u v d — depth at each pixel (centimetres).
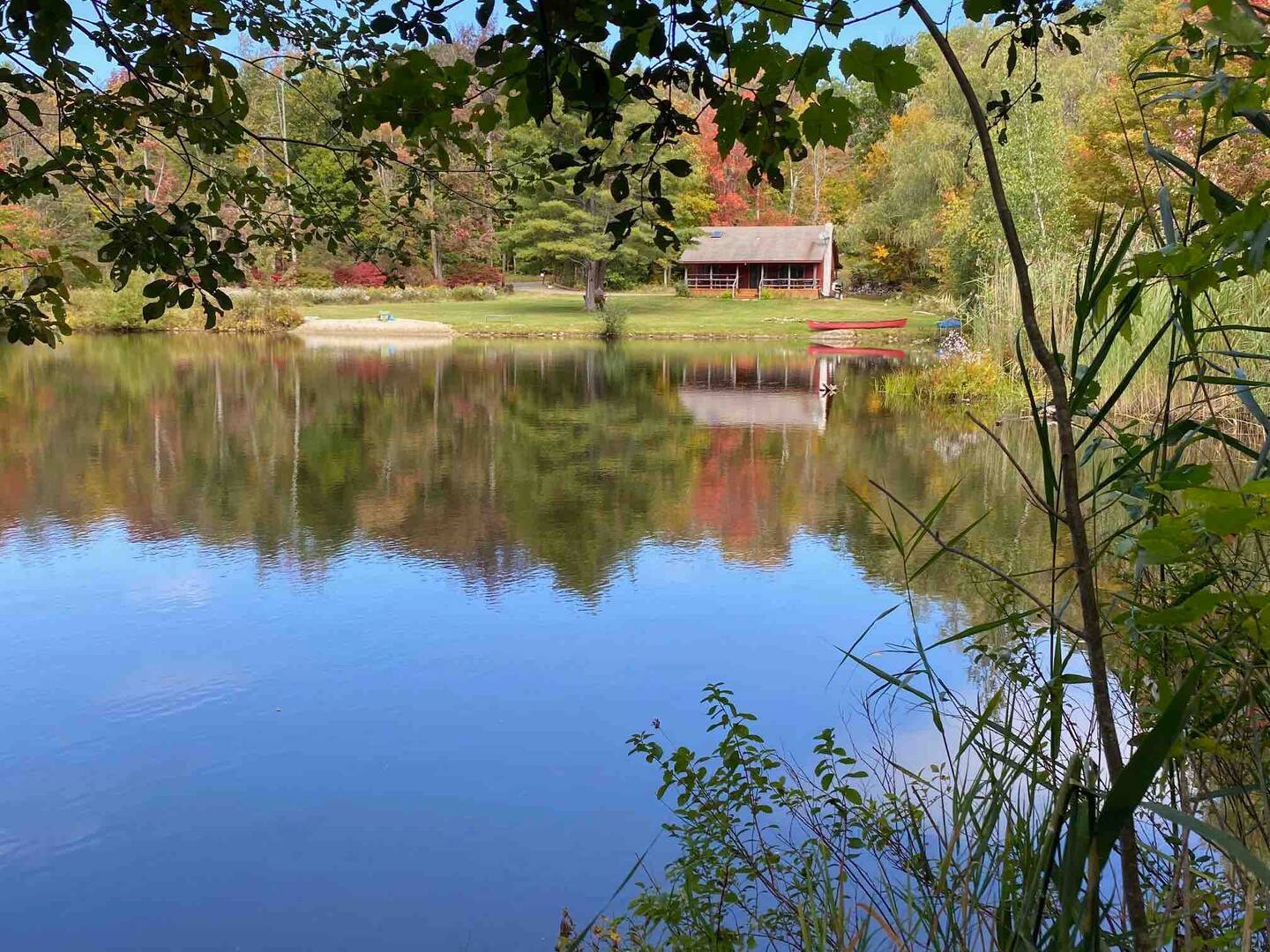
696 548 731
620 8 150
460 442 1251
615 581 648
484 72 188
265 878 316
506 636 542
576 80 155
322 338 3189
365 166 321
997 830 209
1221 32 116
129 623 563
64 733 422
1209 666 156
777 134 164
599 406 1616
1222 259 129
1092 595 129
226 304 277
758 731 410
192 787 377
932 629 523
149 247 265
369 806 361
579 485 980
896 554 703
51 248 270
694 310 4206
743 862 271
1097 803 128
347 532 781
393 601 604
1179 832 194
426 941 282
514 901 302
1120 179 2272
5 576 659
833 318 3800
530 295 4909
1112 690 262
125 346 2791
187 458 1112
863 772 268
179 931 290
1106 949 154
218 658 509
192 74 246
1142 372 998
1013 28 183
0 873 323
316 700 455
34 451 1149
